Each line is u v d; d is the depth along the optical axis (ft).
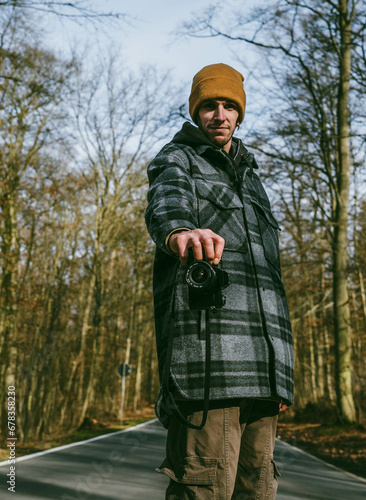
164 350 4.31
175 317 4.26
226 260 4.49
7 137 62.59
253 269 4.60
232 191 4.86
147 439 47.73
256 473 4.61
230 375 4.15
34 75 34.81
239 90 5.17
